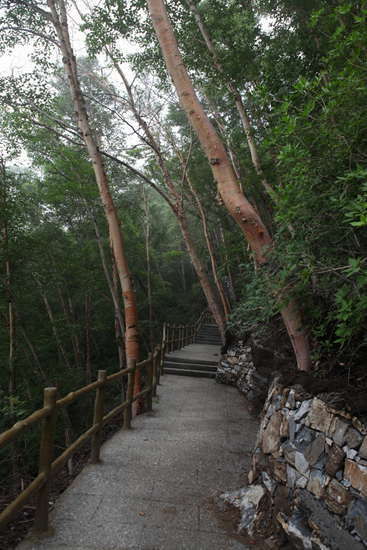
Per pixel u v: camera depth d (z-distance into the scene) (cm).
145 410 539
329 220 241
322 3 463
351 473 191
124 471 325
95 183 1027
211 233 1936
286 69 461
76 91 674
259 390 557
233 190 350
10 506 183
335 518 192
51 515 244
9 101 774
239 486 309
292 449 245
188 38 679
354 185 207
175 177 1364
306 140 235
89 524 238
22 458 680
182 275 2762
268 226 780
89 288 1087
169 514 260
